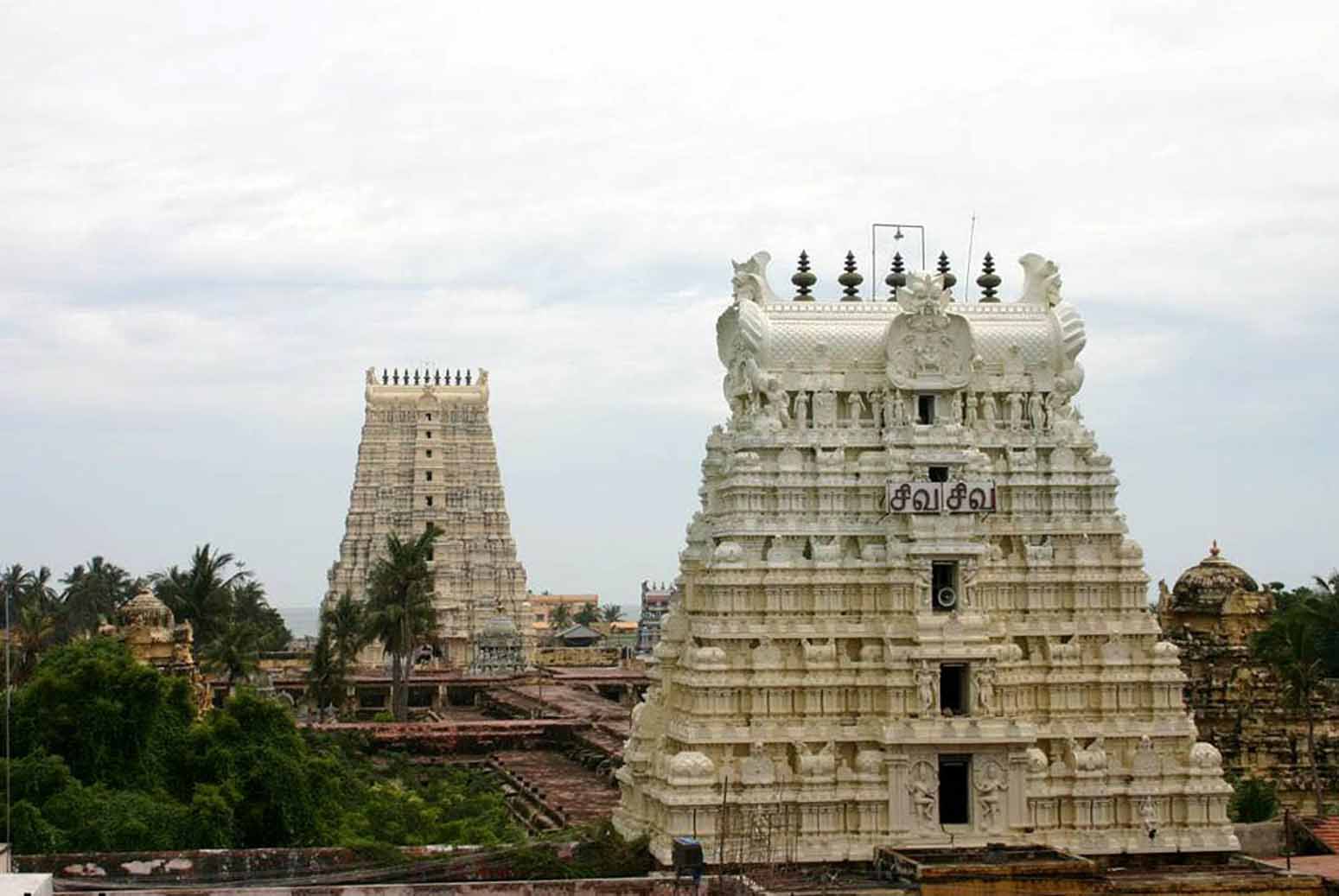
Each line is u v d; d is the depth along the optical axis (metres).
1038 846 80.56
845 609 83.00
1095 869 75.44
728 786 78.75
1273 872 81.25
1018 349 88.25
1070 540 86.50
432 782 127.81
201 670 168.62
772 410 84.44
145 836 84.00
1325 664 155.50
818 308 87.50
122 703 94.44
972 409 86.50
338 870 81.50
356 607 194.38
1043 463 87.31
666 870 77.75
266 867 81.19
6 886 62.84
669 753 83.31
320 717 183.12
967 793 81.69
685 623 87.69
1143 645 85.94
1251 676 135.00
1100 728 84.25
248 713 96.06
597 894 73.88
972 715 81.31
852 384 85.75
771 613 82.00
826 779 79.88
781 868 78.31
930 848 79.50
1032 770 82.25
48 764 88.00
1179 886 77.12
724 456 87.75
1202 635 139.38
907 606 82.38
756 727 80.38
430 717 193.50
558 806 111.06
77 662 97.06
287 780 91.56
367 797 104.50
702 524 88.75
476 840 91.31
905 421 84.69
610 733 148.62
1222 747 133.38
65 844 82.38
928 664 80.75
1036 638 85.38
